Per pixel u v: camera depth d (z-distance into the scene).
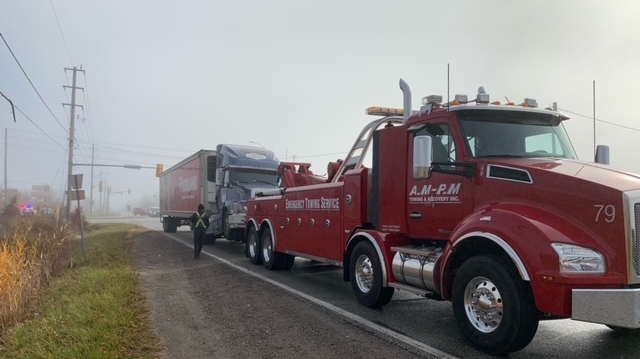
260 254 12.66
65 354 5.29
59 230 15.01
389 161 7.41
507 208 5.39
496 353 5.31
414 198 6.88
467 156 6.08
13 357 5.39
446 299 5.99
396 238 7.34
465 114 6.38
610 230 4.61
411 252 6.74
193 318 7.09
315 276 11.00
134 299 8.29
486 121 6.42
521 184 5.41
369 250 7.62
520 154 6.31
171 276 10.91
